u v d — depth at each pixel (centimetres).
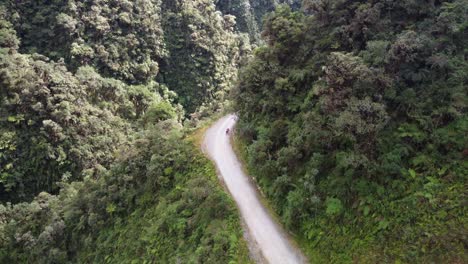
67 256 3762
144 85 7200
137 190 3666
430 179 2112
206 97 7850
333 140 2539
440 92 2319
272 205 2880
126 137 5762
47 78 5559
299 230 2522
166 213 3166
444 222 1934
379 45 2533
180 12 8219
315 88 2741
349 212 2288
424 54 2445
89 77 6062
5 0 6756
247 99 3544
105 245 3466
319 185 2509
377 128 2262
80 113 5569
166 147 3853
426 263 1862
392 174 2231
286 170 2778
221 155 3794
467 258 1786
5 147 5147
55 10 6888
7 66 5541
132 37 7212
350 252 2142
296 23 3403
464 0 2550
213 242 2680
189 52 7975
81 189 4103
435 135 2220
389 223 2084
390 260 1967
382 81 2380
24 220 4231
